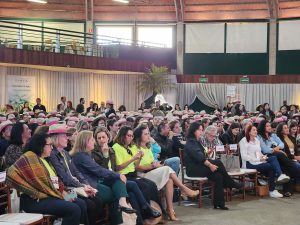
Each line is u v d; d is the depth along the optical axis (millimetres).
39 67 18719
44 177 5102
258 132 9234
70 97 20844
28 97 19047
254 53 23469
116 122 8750
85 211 5355
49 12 23281
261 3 23094
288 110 17812
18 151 5680
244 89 23219
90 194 5641
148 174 6777
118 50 21453
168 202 6773
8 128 6785
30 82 19109
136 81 22672
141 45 22688
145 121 9398
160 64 22984
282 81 22781
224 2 23375
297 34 22812
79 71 20703
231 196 8297
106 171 5973
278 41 23188
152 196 6574
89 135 6098
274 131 10336
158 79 22031
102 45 20922
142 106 19453
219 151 8539
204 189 8352
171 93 22969
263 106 16500
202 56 23891
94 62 19609
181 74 23781
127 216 5977
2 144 6707
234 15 23547
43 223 5090
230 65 23672
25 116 10828
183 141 9297
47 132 5555
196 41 23906
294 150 9500
